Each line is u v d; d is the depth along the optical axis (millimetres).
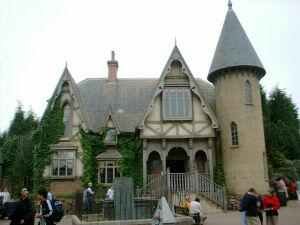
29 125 52812
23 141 36156
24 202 9844
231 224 16672
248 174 26484
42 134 28422
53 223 11234
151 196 22500
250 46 29062
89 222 15016
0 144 51219
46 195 11297
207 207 23734
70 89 29219
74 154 28156
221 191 24141
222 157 27812
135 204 16812
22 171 34250
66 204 27047
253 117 27625
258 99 28375
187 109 28016
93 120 30078
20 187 33500
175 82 28391
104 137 28812
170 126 27781
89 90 33250
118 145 28703
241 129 27281
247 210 12906
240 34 29203
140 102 31719
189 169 27328
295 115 50281
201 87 33094
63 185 27672
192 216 16516
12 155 36906
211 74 29312
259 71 28578
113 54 35156
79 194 17297
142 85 33812
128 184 16875
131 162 28250
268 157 37562
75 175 27734
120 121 29766
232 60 28125
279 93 48281
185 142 27891
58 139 28469
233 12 30484
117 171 28156
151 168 28828
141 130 27328
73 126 28672
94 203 17688
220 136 28234
